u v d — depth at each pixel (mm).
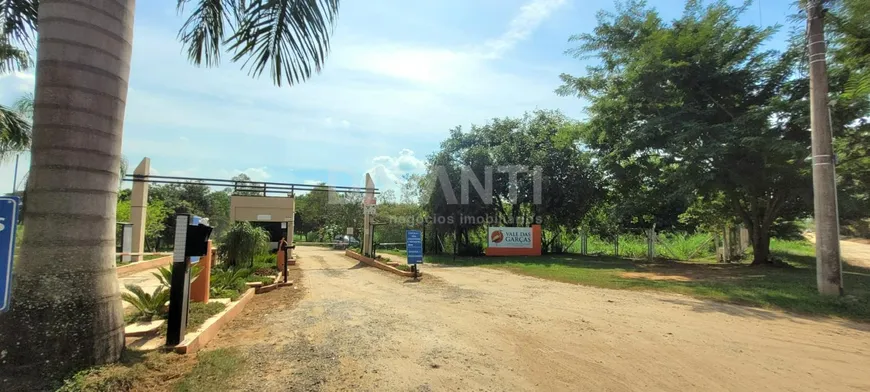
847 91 10836
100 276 3977
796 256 21453
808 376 4762
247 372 4613
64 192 3752
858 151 13758
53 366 3604
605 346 5781
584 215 25219
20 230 4434
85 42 3855
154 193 38781
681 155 14773
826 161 9586
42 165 3748
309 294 10438
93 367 3834
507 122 26156
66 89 3768
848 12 9625
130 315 6367
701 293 10211
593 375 4691
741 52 15383
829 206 9484
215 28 6316
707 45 14984
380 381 4426
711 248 25875
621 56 17453
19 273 3666
